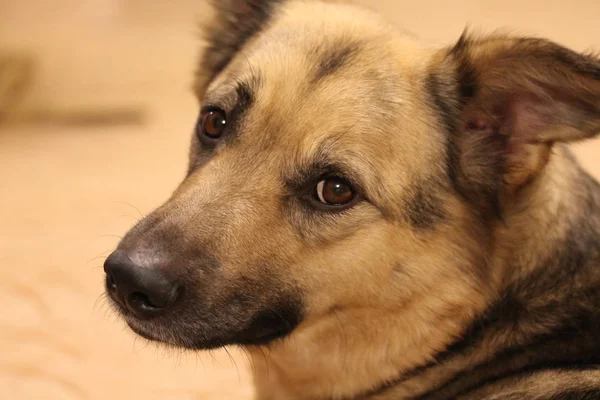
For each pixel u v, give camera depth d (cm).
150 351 90
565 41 202
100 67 214
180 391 84
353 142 65
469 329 67
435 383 68
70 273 103
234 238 65
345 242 66
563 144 67
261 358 71
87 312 96
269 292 66
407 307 67
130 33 237
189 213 65
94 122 189
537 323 66
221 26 76
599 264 66
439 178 66
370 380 69
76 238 115
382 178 65
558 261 66
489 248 66
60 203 132
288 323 67
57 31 229
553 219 66
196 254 64
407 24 226
